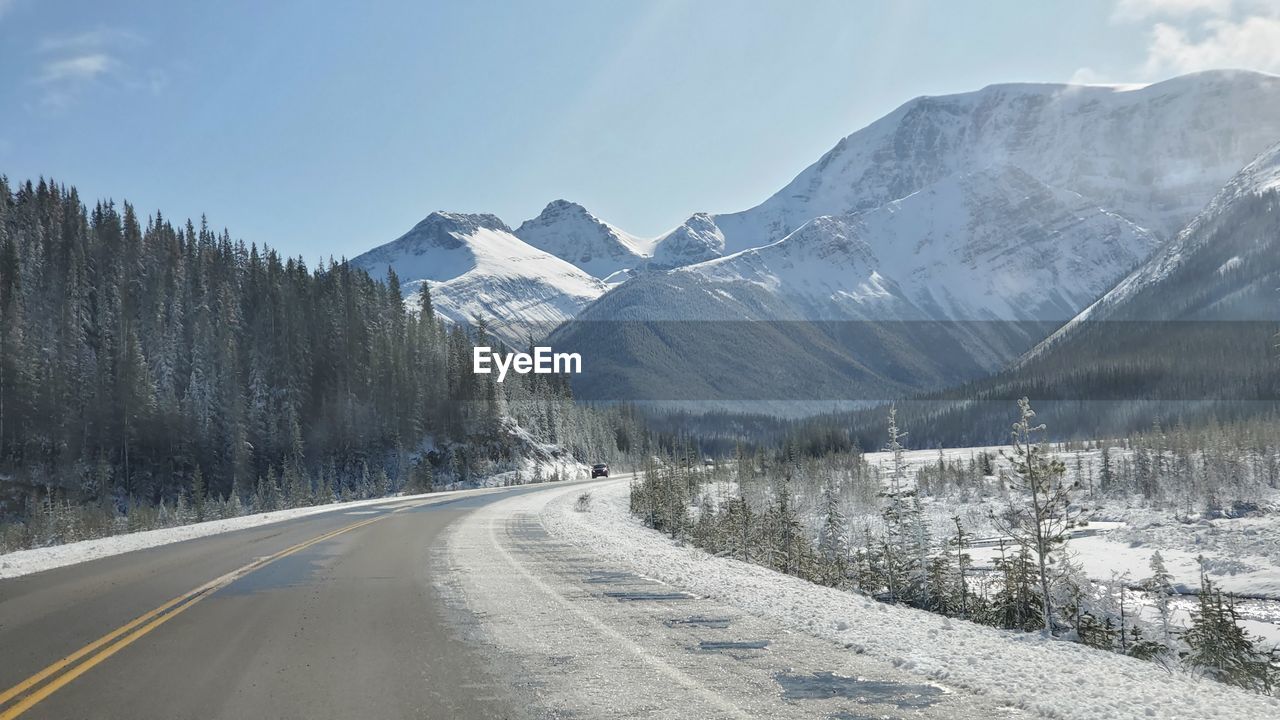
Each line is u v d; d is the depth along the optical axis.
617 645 8.98
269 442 92.69
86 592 13.28
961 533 23.80
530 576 15.12
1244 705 7.12
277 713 6.46
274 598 12.46
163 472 84.31
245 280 114.38
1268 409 174.75
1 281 90.00
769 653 8.61
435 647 8.89
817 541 39.31
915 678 7.60
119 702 6.79
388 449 101.25
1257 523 55.78
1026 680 7.58
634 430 175.38
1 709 6.66
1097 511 70.38
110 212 116.00
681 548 23.45
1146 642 14.79
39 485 76.62
